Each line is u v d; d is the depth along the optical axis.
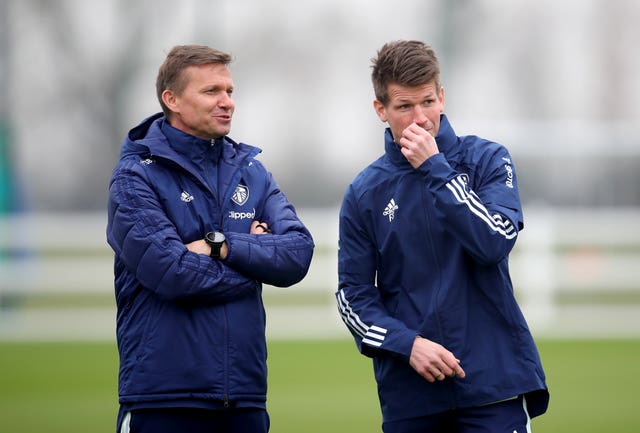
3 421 29.78
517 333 16.56
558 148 71.88
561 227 53.72
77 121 104.31
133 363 16.16
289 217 17.42
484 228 15.95
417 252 16.70
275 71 109.31
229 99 16.86
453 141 16.91
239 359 16.20
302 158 110.44
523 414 16.45
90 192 104.88
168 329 16.08
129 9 103.25
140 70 104.19
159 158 16.72
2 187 68.75
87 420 29.91
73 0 102.56
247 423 16.34
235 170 17.17
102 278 52.59
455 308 16.42
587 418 30.52
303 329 49.84
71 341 48.44
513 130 75.19
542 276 52.50
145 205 16.39
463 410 16.41
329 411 31.48
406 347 16.23
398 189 16.84
